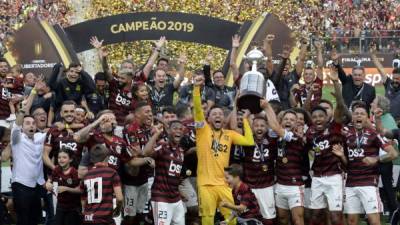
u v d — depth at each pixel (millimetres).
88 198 16172
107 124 17391
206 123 17312
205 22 26516
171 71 23953
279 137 17641
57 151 18000
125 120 19094
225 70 25781
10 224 19688
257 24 26156
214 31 26500
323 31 50750
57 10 49125
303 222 17703
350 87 21297
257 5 44625
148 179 18422
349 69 45594
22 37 26953
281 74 21328
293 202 17594
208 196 17078
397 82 22203
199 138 17266
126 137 17547
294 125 17594
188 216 18219
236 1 43312
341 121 17469
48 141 18016
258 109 17047
